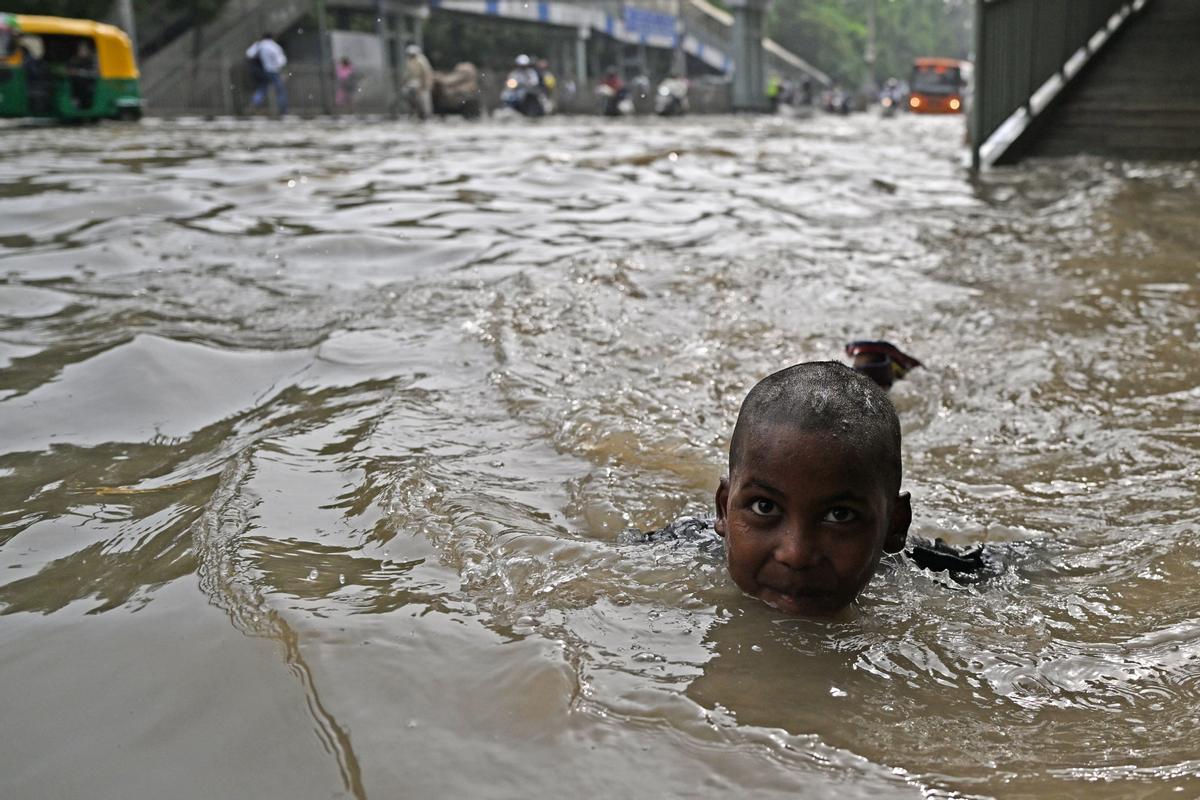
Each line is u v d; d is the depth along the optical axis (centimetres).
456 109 3250
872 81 7169
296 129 2086
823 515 203
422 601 201
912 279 555
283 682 171
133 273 528
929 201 870
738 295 509
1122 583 235
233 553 219
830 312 486
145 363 363
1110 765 159
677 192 904
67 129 1956
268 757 153
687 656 189
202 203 771
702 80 5600
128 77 2234
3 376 354
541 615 199
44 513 248
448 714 163
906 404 370
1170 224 711
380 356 392
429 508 248
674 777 151
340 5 3712
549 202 823
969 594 228
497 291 496
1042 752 163
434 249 604
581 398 355
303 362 382
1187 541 260
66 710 167
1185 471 313
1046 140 1234
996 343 441
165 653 181
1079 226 718
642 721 165
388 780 148
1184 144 1176
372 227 676
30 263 545
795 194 902
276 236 633
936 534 268
